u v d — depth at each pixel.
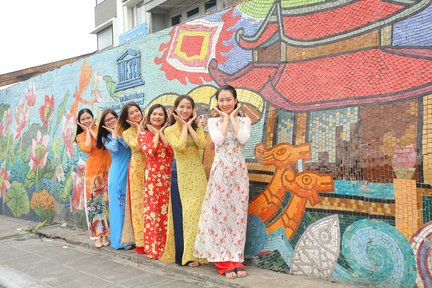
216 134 4.02
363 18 3.61
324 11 3.87
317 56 3.91
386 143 3.43
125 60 6.10
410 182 3.29
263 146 4.25
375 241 3.46
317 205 3.82
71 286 4.20
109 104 6.44
